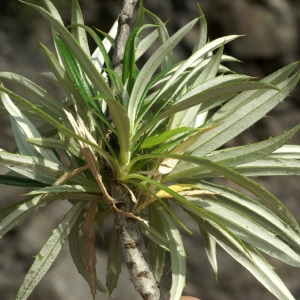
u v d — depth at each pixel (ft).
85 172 2.14
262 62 5.73
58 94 5.50
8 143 5.36
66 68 2.13
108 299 5.39
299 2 5.78
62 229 2.09
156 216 2.21
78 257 2.27
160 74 2.14
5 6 5.50
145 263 2.07
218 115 2.13
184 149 2.09
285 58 5.72
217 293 5.45
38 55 5.51
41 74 2.36
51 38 5.55
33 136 2.12
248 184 1.92
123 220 2.08
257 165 2.10
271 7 5.70
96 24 5.50
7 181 2.15
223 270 5.45
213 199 2.12
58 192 2.06
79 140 2.00
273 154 2.16
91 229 2.11
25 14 5.50
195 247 5.38
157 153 2.01
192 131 2.08
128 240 2.07
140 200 2.17
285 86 2.07
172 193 1.96
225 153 2.06
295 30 5.71
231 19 5.66
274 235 2.06
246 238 2.09
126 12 2.22
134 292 5.48
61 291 5.22
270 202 1.93
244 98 2.10
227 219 2.10
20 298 2.04
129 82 2.11
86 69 1.95
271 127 5.72
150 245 2.28
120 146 2.02
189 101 1.91
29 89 2.15
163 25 2.31
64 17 5.25
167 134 2.04
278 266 5.51
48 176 2.14
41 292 5.21
